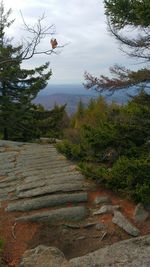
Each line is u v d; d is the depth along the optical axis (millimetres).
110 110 4223
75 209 3777
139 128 3881
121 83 3871
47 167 5316
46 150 7258
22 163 5805
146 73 3795
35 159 6062
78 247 3320
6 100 10875
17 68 9734
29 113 11695
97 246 3289
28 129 11727
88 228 3557
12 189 4508
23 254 3146
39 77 11273
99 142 3986
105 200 3938
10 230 3609
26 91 11094
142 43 3893
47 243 3402
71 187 4219
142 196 3568
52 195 4090
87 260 2918
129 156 3953
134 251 3012
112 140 3918
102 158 4371
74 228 3572
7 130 11516
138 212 3666
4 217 3842
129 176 3615
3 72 7422
